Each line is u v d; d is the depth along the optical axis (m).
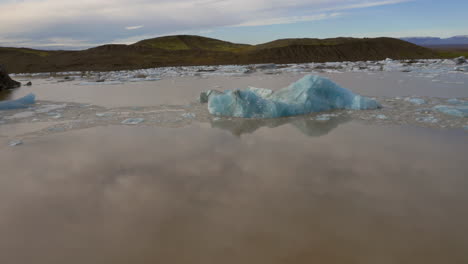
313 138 3.45
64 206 2.00
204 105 5.68
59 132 3.89
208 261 1.47
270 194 2.11
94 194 2.16
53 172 2.56
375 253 1.50
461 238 1.60
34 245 1.61
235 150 3.06
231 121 4.39
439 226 1.71
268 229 1.71
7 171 2.60
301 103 4.85
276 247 1.56
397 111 4.74
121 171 2.56
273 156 2.86
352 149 3.02
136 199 2.08
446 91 6.72
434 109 4.78
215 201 2.03
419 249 1.53
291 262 1.45
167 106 5.64
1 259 1.51
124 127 4.11
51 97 6.96
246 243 1.60
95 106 5.75
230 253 1.52
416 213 1.84
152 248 1.57
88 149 3.16
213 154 2.95
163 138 3.54
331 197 2.05
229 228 1.73
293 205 1.96
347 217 1.81
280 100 5.14
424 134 3.50
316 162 2.68
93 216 1.88
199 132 3.80
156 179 2.39
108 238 1.66
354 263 1.44
